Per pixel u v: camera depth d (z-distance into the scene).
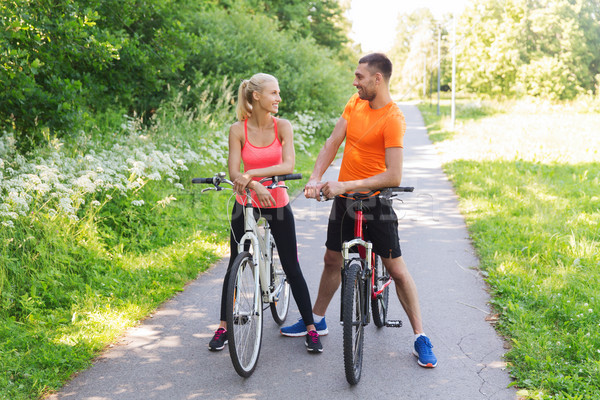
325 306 4.01
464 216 7.79
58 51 7.35
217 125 11.80
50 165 6.27
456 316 4.35
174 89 13.70
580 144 15.64
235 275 3.29
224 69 16.19
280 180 3.51
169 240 6.30
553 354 3.54
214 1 19.55
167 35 10.70
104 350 3.81
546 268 5.31
